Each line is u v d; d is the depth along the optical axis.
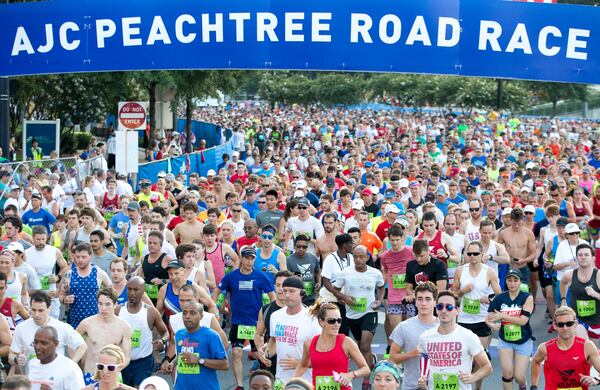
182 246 20.84
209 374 16.05
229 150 63.69
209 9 29.66
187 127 66.81
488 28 29.36
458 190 36.91
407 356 16.44
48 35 30.81
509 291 19.16
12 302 19.17
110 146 59.81
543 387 20.92
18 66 31.20
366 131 81.00
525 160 52.41
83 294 20.39
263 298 20.62
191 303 15.95
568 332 16.17
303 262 22.45
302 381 12.26
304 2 29.33
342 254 21.44
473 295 20.69
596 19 29.33
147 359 17.89
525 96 133.62
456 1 29.23
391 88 137.50
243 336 20.25
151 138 61.03
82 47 30.52
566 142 77.69
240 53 29.66
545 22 29.36
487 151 66.25
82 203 31.16
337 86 144.00
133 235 26.73
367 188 32.94
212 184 34.72
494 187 35.34
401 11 29.22
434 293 16.53
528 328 19.14
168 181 37.22
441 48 29.36
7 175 35.97
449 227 26.03
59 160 39.66
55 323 16.83
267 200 28.72
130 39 30.16
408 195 34.44
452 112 134.38
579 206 31.64
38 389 15.01
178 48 29.94
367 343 20.80
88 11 30.41
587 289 20.70
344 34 29.33
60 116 66.75
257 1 29.44
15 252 21.16
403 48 29.33
